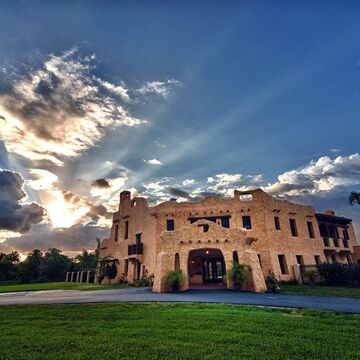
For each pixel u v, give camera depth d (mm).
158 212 34125
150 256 33344
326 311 12602
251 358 6570
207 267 31984
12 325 10023
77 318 11141
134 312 12320
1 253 81000
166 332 8836
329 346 7469
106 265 41000
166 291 22109
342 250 39000
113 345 7523
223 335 8492
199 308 13383
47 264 70562
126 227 40812
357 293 20922
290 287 26016
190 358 6562
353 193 37094
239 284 22391
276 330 9102
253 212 32438
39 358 6613
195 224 25000
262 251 30750
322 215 38219
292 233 34688
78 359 6531
